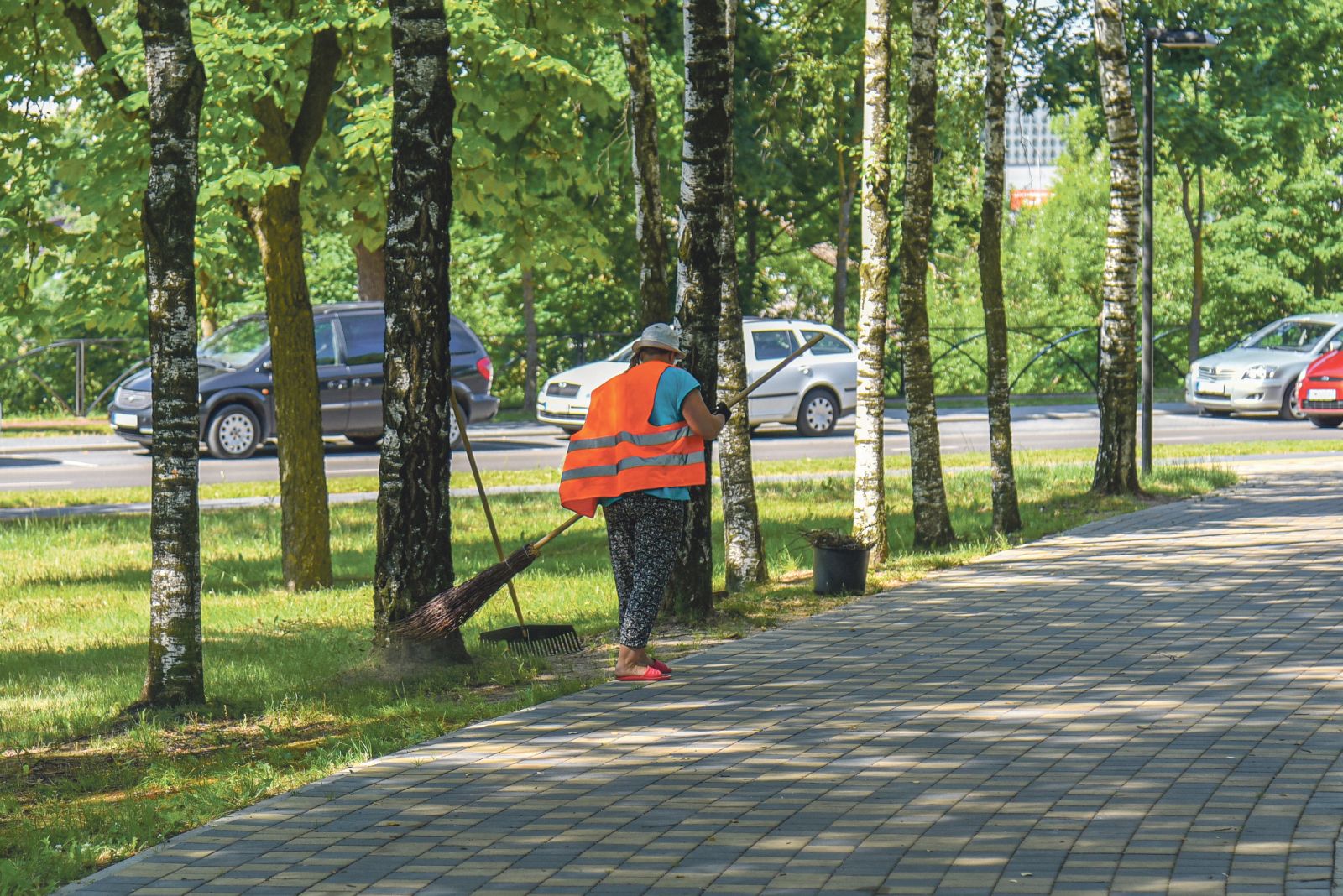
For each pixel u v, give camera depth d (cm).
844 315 4872
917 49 1841
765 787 853
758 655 1245
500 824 797
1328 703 1032
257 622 1625
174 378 1117
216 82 1733
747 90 4203
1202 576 1606
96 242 1861
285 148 1856
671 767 901
